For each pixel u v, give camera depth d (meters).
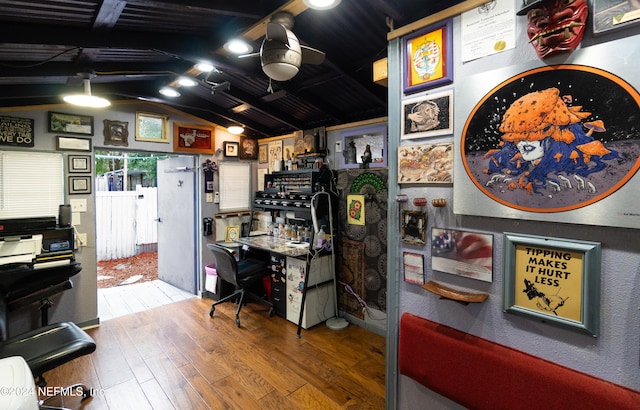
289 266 3.29
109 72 2.44
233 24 2.09
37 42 1.72
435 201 1.46
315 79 2.79
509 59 1.22
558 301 1.14
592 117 1.03
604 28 1.00
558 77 1.10
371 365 2.49
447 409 1.50
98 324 3.21
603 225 1.02
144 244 6.41
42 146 2.94
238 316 3.22
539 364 1.17
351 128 3.26
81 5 1.58
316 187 3.31
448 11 1.38
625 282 1.01
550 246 1.14
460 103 1.36
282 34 1.65
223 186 4.23
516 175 1.21
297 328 3.13
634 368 1.00
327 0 1.57
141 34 2.03
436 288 1.44
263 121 4.12
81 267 2.82
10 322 2.78
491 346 1.30
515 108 1.20
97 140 3.24
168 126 3.72
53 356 1.75
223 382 2.28
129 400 2.10
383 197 2.96
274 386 2.23
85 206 3.15
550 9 1.06
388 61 1.64
